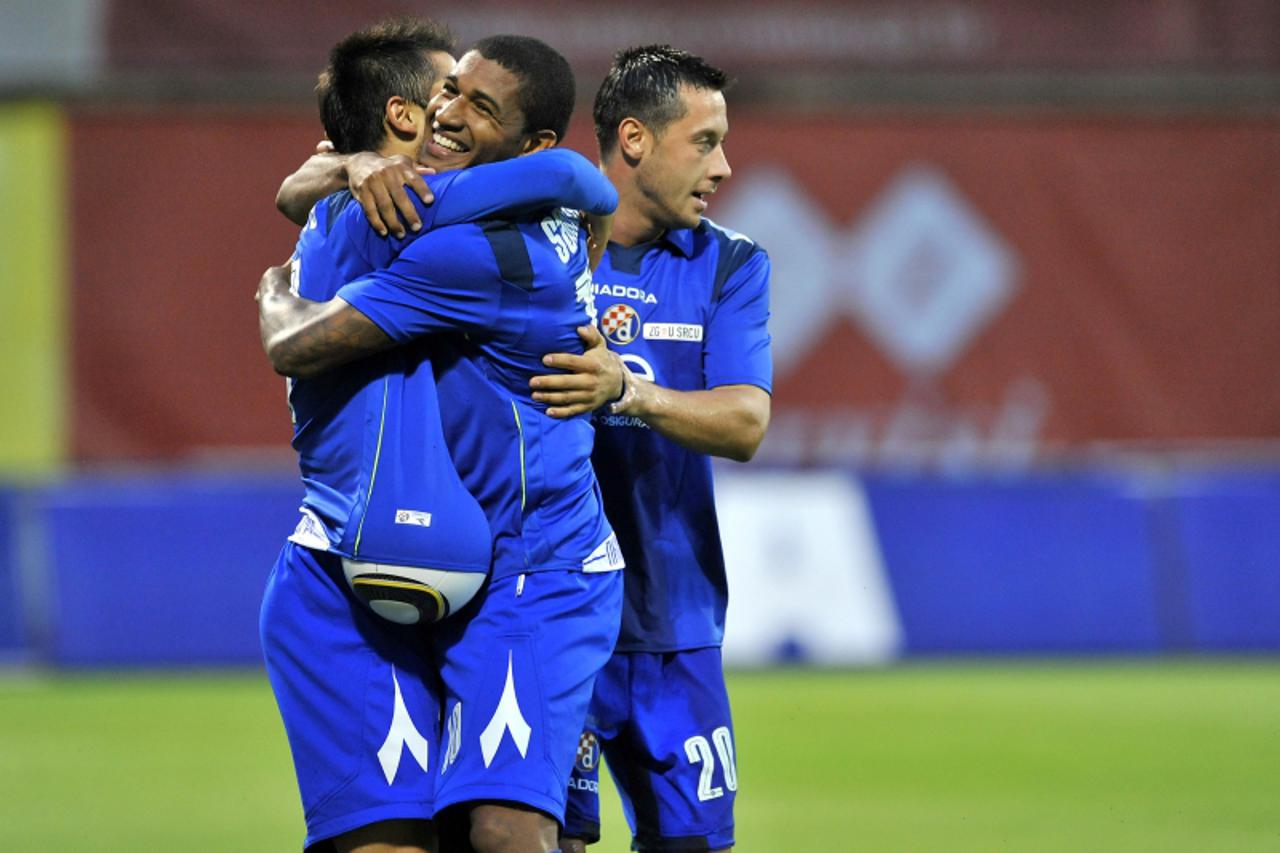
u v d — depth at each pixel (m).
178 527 44.62
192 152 52.91
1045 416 54.94
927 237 54.88
